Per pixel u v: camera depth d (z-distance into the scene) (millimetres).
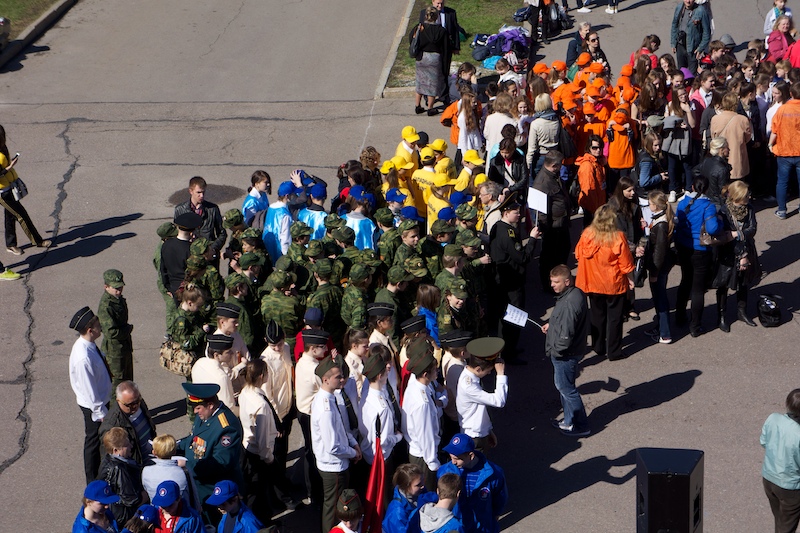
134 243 14289
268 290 9828
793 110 13656
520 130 14312
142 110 19266
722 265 11266
